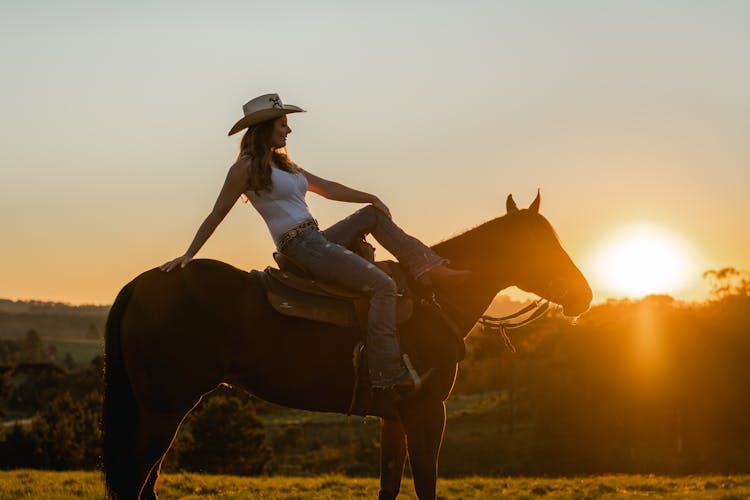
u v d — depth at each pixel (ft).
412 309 22.25
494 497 47.60
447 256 23.70
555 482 57.41
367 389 22.07
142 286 21.17
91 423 169.78
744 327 217.36
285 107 22.25
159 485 46.60
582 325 241.76
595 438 200.54
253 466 170.91
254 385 21.84
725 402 200.75
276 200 22.15
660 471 167.32
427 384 22.07
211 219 21.62
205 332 20.99
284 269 22.58
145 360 20.80
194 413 191.11
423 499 21.85
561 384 218.18
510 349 25.00
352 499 43.01
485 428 238.89
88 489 43.55
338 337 21.86
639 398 205.98
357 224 22.80
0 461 160.25
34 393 370.12
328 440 224.12
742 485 56.70
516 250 23.61
